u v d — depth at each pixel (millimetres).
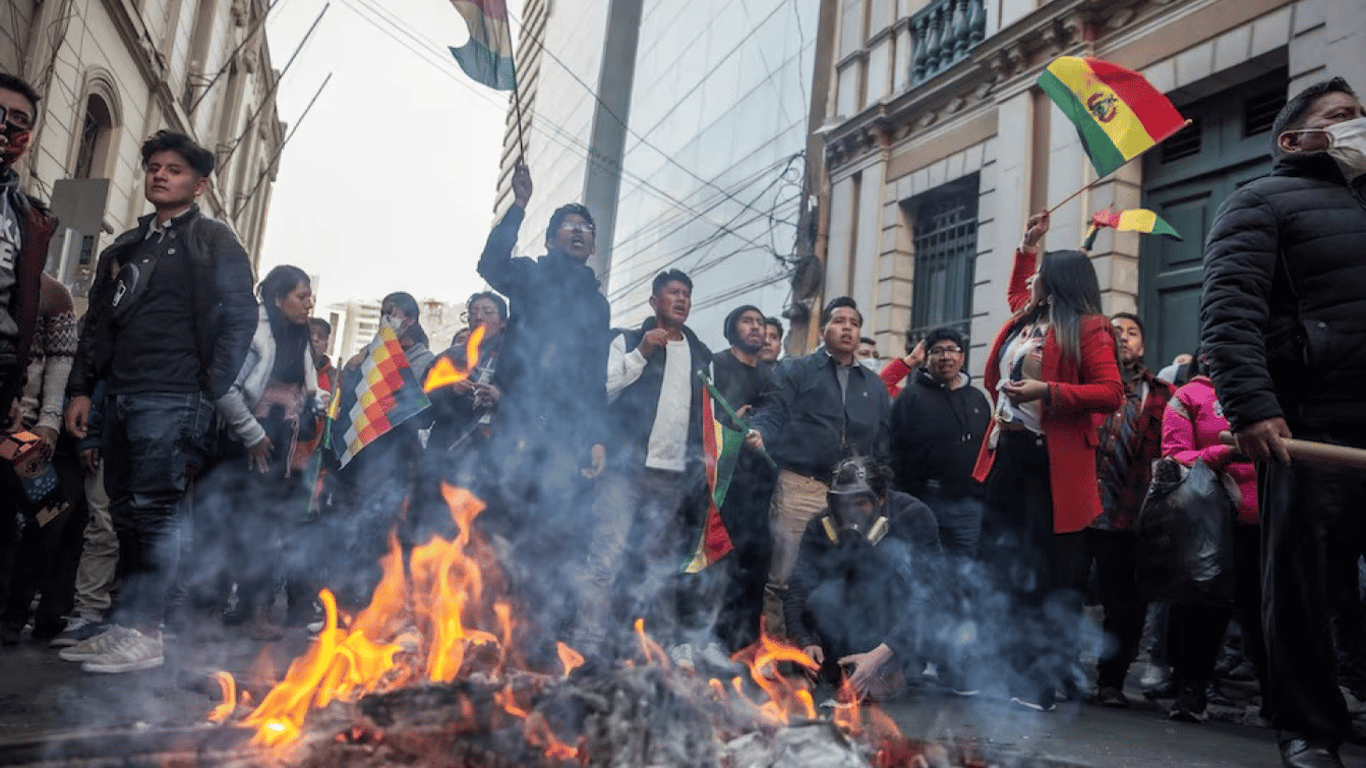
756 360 5125
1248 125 6527
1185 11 6840
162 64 14297
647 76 28031
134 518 3154
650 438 4129
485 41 3742
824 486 4594
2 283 2996
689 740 1782
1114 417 4109
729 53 20438
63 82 10461
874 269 10320
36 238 3111
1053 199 7738
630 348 4367
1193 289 6723
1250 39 6312
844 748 1802
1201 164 6812
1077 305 3730
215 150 20578
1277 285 2404
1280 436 2234
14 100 2955
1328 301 2324
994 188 8469
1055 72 4375
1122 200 7180
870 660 3459
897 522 3818
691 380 4277
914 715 3311
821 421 4621
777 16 17625
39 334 3447
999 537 3773
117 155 12922
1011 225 8133
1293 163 2479
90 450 3693
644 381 4176
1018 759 2223
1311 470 2244
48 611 3801
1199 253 6727
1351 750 3121
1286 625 2275
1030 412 3723
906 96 9938
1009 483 3758
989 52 8523
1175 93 6879
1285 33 6070
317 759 1606
